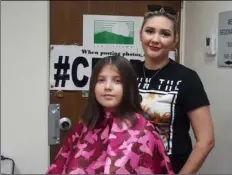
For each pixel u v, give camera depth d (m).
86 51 1.41
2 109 1.16
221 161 1.21
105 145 0.82
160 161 0.83
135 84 0.86
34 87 1.23
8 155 1.14
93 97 0.86
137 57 1.42
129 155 0.77
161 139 0.90
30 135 1.18
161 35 1.00
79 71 1.38
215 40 1.25
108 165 0.76
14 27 1.20
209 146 0.95
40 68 1.26
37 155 1.16
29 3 1.21
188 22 1.41
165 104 0.97
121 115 0.83
